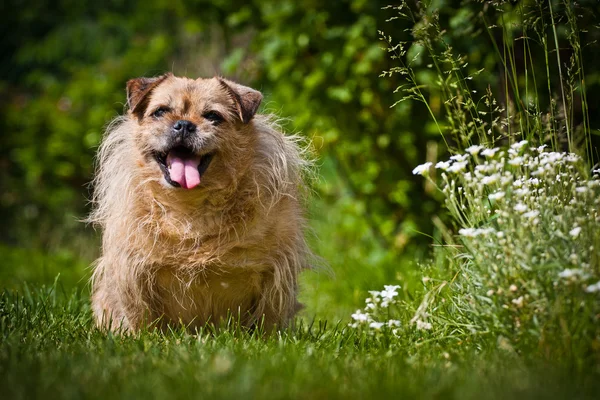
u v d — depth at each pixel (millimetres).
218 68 14266
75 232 13695
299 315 6891
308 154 6910
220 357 4094
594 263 4230
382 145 8992
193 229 5570
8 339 4625
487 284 4465
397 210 9609
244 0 9906
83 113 13867
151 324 5523
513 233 4410
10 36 18047
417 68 8422
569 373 3816
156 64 14773
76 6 17625
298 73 9367
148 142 5645
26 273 9828
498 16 6902
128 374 3828
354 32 8555
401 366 4027
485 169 4695
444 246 5641
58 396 3447
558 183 4789
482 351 4441
